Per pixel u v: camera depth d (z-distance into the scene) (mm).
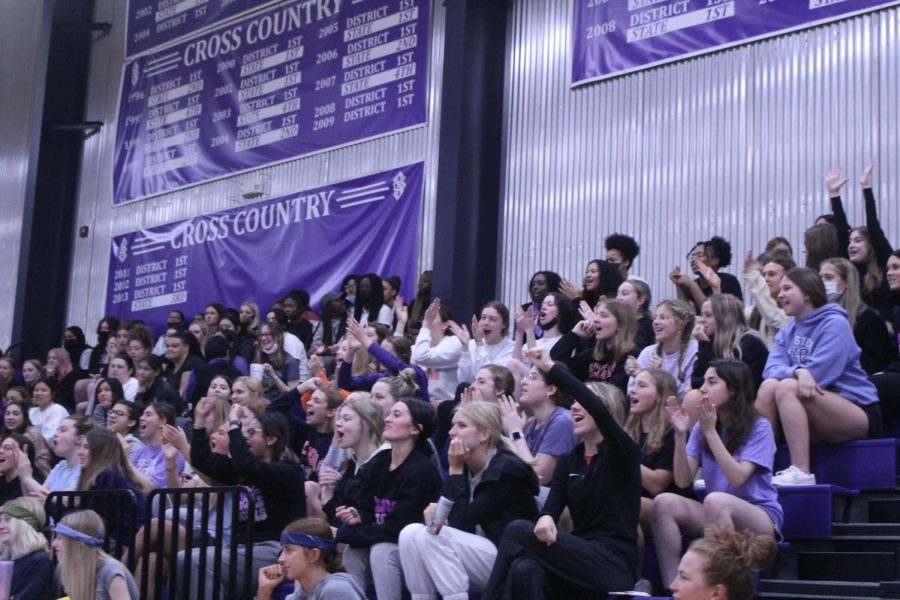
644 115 11547
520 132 12602
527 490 6641
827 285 7684
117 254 16969
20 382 14531
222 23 16000
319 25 14727
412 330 11797
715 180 10883
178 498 7141
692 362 7707
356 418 7668
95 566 6727
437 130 13211
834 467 6977
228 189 15547
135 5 17391
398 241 13320
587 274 9469
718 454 6184
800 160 10305
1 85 18891
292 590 7266
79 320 17359
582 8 12242
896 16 9883
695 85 11180
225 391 9227
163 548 7246
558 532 5895
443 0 13414
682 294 9320
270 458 7773
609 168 11758
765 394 6996
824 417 6895
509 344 9477
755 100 10703
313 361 9703
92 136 17812
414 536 6484
